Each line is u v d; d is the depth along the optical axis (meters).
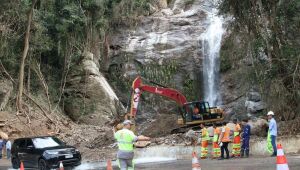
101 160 23.73
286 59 24.30
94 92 44.12
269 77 25.41
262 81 25.78
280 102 25.47
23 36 39.72
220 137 19.23
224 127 19.28
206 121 27.56
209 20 51.06
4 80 38.03
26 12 38.41
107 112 43.47
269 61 25.59
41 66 43.91
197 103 27.92
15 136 33.72
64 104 43.78
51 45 42.22
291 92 24.95
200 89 48.75
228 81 46.03
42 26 40.81
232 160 18.28
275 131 18.17
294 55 24.20
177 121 30.08
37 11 40.69
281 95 25.25
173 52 49.78
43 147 18.86
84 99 43.84
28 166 18.94
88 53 46.09
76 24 43.56
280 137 21.45
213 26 49.88
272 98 25.92
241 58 34.03
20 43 39.91
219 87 46.75
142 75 49.41
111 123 40.66
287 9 25.05
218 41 47.94
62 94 43.75
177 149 23.72
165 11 56.56
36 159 18.47
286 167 7.50
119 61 50.72
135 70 49.94
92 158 24.50
